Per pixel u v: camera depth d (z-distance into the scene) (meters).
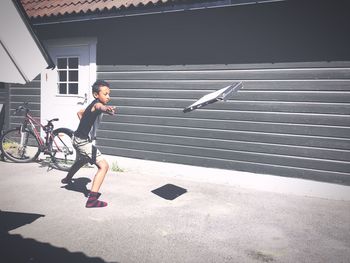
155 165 6.36
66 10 6.49
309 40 5.07
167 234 3.57
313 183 5.13
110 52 6.80
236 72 5.63
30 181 5.50
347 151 4.96
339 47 4.90
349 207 4.61
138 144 6.60
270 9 5.27
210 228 3.77
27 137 6.89
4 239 3.33
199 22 5.86
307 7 5.04
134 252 3.14
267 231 3.72
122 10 5.83
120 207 4.39
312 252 3.25
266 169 5.50
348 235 3.66
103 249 3.18
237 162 5.71
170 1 5.31
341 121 4.97
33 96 7.97
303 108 5.19
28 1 7.44
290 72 5.23
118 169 6.41
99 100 4.36
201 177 5.95
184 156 6.17
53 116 7.71
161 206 4.47
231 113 5.71
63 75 7.91
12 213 4.07
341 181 5.02
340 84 4.94
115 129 6.82
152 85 6.39
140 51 6.47
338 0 4.78
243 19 5.50
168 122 6.29
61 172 6.16
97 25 6.82
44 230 3.58
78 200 4.61
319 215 4.27
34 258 2.96
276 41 5.29
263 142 5.50
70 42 7.29
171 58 6.18
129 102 6.64
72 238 3.40
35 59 2.15
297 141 5.27
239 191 5.30
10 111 8.30
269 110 5.43
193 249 3.24
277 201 4.82
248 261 3.04
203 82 5.93
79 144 4.35
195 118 6.03
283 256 3.15
